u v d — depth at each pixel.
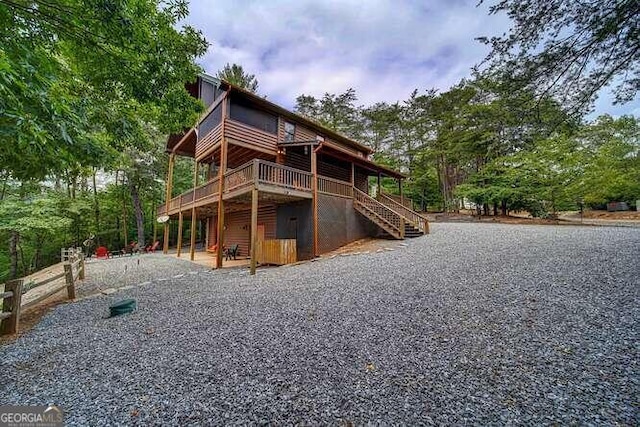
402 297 4.76
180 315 4.74
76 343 3.77
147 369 2.96
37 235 17.94
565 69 4.61
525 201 18.98
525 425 1.92
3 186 14.63
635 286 4.27
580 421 1.94
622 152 15.41
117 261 13.62
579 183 15.95
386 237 13.45
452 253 7.93
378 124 28.27
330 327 3.81
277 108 12.60
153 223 26.16
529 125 5.42
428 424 1.98
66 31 3.72
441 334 3.39
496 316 3.74
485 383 2.43
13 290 4.34
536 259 6.30
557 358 2.73
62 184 20.23
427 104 25.34
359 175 18.23
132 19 3.97
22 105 3.17
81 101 4.45
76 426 2.11
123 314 4.96
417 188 29.20
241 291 6.12
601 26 3.96
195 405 2.31
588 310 3.67
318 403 2.27
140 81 4.67
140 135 6.00
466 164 25.27
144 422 2.12
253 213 8.59
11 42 3.20
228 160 15.14
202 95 14.09
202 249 21.61
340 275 6.76
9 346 3.74
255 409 2.22
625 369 2.49
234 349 3.33
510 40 4.71
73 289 6.41
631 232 9.05
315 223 10.93
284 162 13.32
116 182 22.55
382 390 2.40
